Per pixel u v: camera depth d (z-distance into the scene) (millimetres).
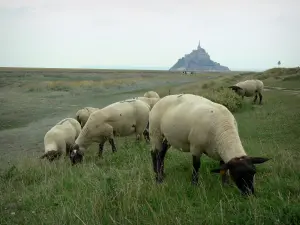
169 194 5715
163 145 7457
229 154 5688
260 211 4547
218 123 6004
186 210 4910
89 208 5094
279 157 7879
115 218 4797
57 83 47375
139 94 37312
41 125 21031
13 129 19844
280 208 4574
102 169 8141
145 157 9008
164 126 6922
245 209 4680
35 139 17266
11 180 8102
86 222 4660
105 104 30172
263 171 6887
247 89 21891
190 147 6484
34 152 14617
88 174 7395
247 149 9062
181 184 6273
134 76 78875
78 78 67250
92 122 11242
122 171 7371
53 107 28328
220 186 6043
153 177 6695
